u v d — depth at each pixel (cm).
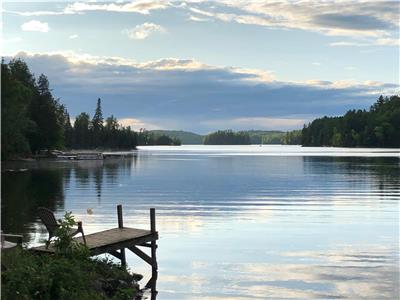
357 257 1381
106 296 940
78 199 2702
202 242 1588
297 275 1198
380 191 3194
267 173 4978
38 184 3572
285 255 1408
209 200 2727
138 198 2795
